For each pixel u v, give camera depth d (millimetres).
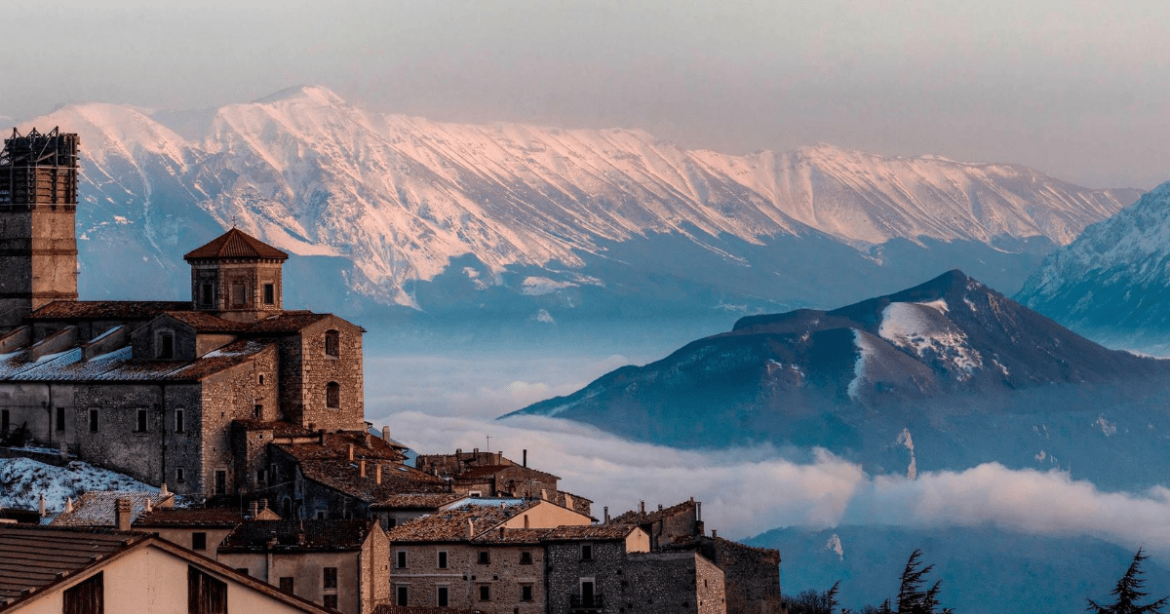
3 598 110750
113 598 114062
